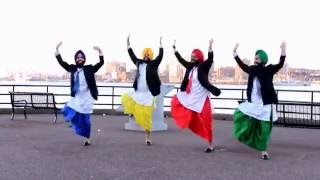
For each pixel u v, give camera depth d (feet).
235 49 31.14
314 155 31.86
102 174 25.32
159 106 44.57
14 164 27.61
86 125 34.42
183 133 42.57
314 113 38.19
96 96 34.53
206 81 32.22
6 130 42.70
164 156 30.73
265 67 30.32
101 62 34.55
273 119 30.40
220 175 25.46
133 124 44.01
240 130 30.63
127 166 27.45
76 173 25.48
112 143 35.88
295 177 25.17
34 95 50.06
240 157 30.81
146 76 35.27
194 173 25.88
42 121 50.34
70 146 34.17
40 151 31.96
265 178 24.88
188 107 32.63
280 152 32.94
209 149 32.53
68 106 34.40
